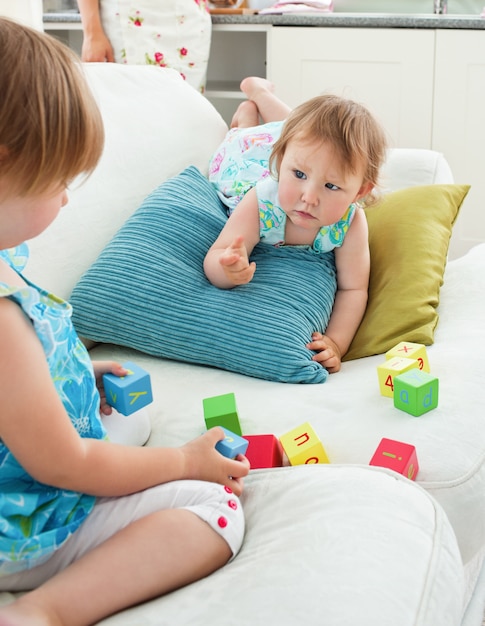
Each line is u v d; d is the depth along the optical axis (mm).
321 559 843
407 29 2688
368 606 782
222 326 1333
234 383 1298
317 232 1486
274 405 1200
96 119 797
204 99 1938
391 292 1464
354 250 1506
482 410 1165
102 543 841
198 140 1810
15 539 801
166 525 851
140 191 1606
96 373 1076
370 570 827
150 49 2613
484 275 1547
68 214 1438
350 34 2730
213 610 786
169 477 915
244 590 809
